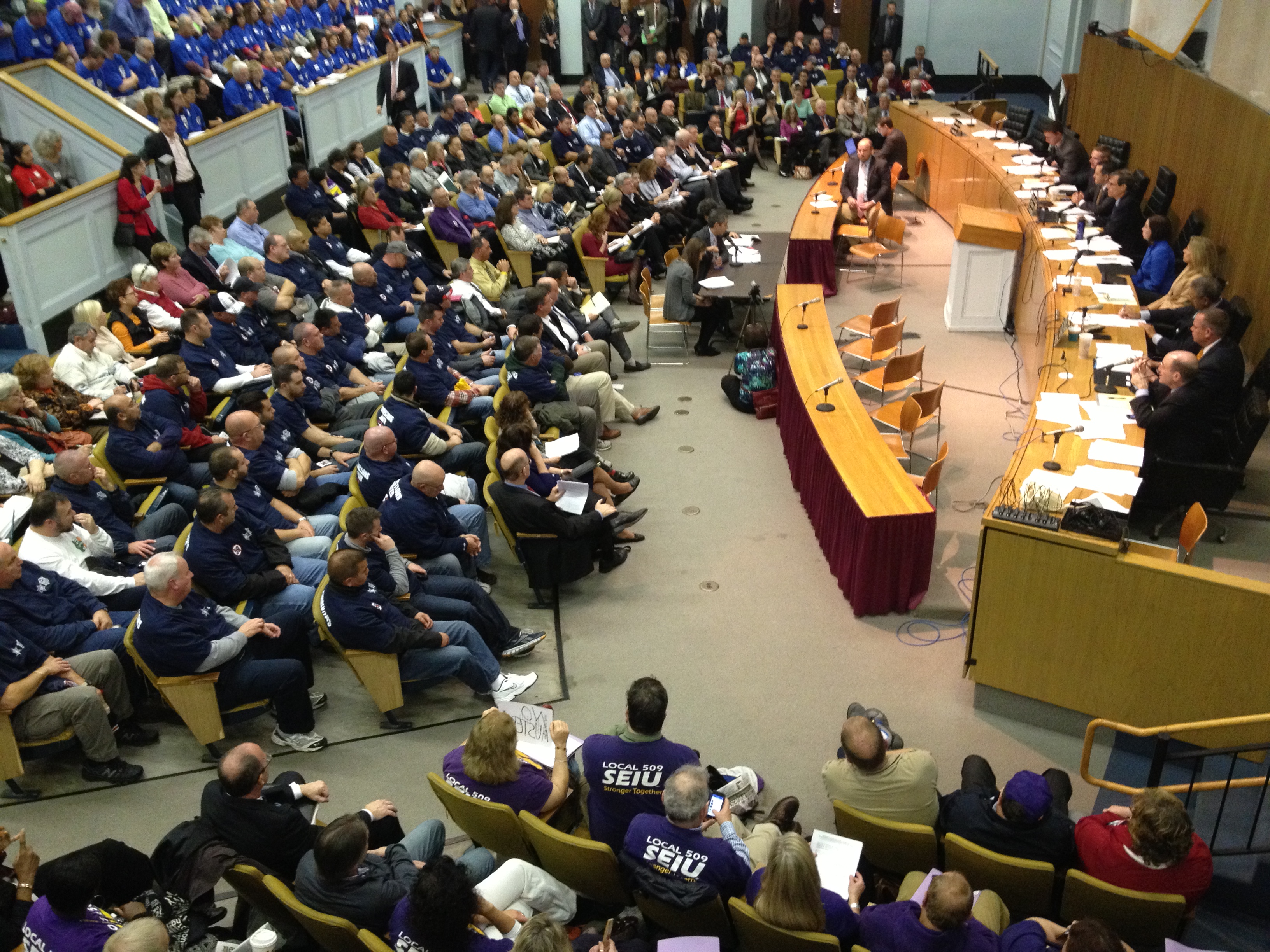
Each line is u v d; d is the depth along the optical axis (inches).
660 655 249.4
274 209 484.1
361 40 636.1
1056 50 803.4
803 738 222.2
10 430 255.4
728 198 597.6
